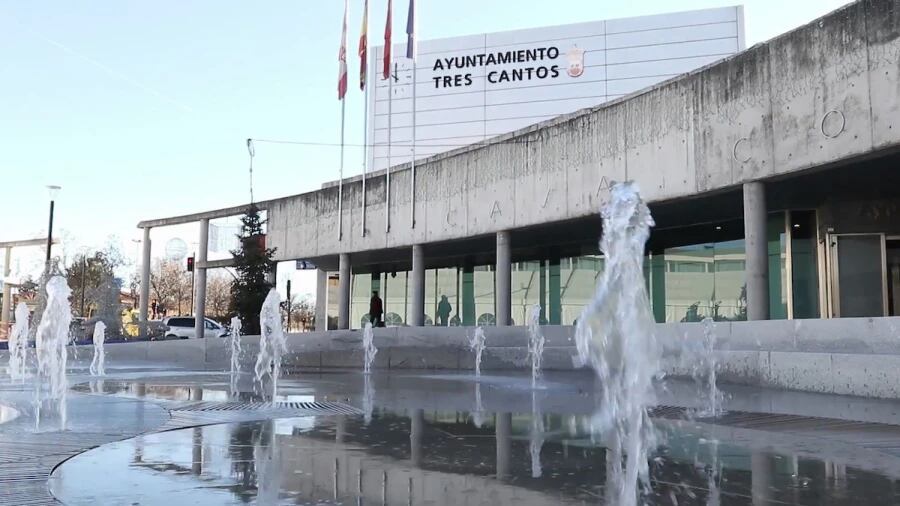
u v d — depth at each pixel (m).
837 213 15.74
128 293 66.44
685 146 14.22
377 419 6.64
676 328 12.17
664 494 3.57
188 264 31.12
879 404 7.88
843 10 11.45
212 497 3.48
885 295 15.41
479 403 8.24
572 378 12.94
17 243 46.84
